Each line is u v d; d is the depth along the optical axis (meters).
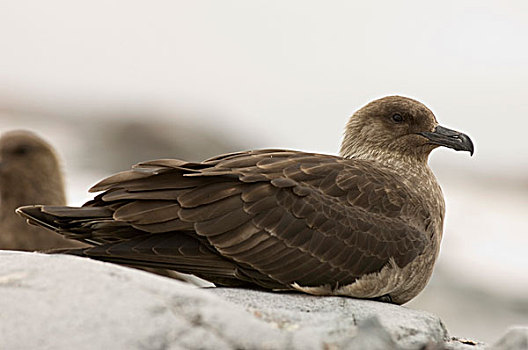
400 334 10.21
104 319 8.58
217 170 12.02
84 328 8.49
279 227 11.86
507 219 37.16
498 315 25.33
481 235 33.75
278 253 11.84
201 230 11.70
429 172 14.54
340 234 12.03
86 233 12.23
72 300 8.84
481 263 29.64
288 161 12.48
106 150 42.00
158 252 11.77
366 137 14.88
